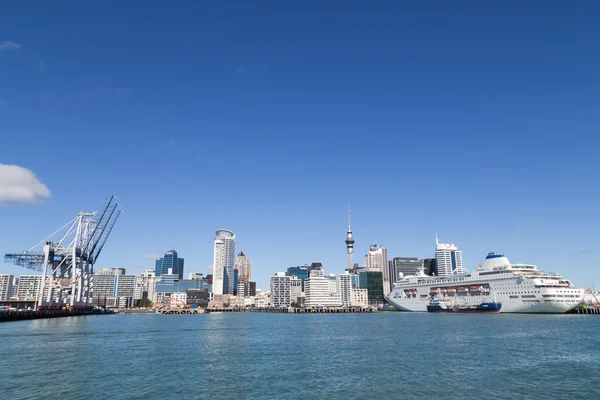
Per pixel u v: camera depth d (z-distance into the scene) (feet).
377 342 343.46
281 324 650.43
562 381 188.65
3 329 450.30
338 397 164.76
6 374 203.31
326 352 287.07
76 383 185.47
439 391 172.65
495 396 164.86
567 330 414.00
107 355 269.23
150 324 634.43
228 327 568.82
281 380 194.18
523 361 238.68
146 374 206.69
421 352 278.67
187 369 220.84
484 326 476.95
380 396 165.89
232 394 168.96
